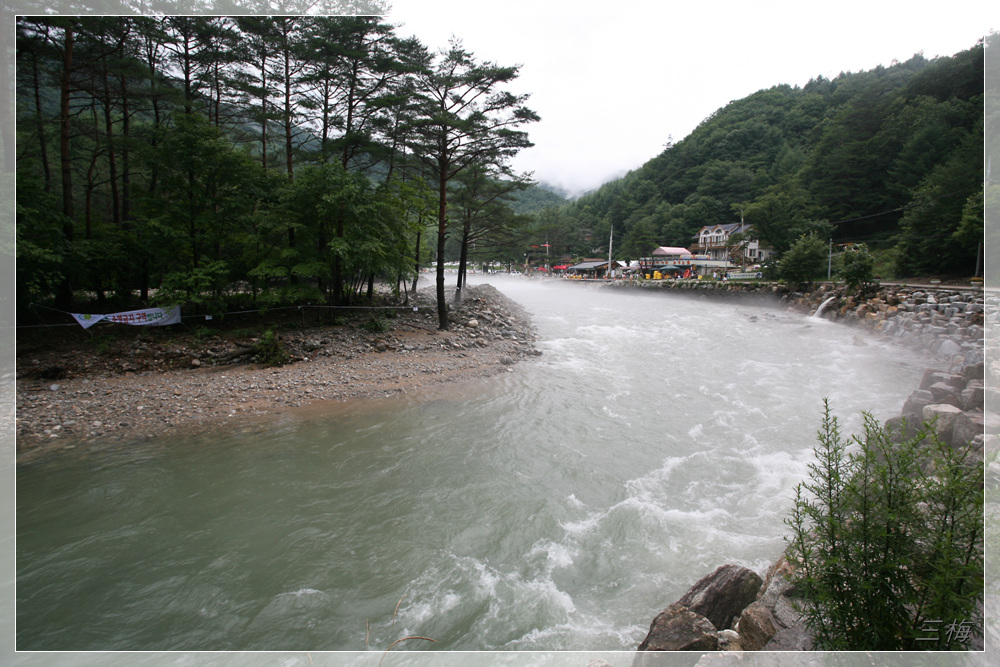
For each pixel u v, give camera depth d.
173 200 14.71
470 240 25.88
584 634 4.22
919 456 2.83
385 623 4.42
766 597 3.78
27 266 12.75
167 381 11.70
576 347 17.48
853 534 2.80
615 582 5.00
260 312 16.59
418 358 14.60
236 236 15.23
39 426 9.16
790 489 6.82
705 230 64.50
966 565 2.49
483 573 5.17
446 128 16.59
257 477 7.36
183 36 16.12
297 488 7.03
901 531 2.67
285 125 17.12
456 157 18.48
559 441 8.86
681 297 35.00
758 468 7.61
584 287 47.03
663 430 9.41
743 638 3.55
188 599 4.73
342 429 9.40
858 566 2.73
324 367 13.18
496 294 27.78
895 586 2.64
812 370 13.81
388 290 27.30
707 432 9.30
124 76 15.54
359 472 7.57
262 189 15.63
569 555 5.49
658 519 6.15
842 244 39.09
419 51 18.20
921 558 2.63
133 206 18.53
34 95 16.09
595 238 88.19
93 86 15.82
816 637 2.87
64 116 14.69
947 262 25.53
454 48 15.93
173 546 5.61
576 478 7.40
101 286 15.85
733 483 7.16
